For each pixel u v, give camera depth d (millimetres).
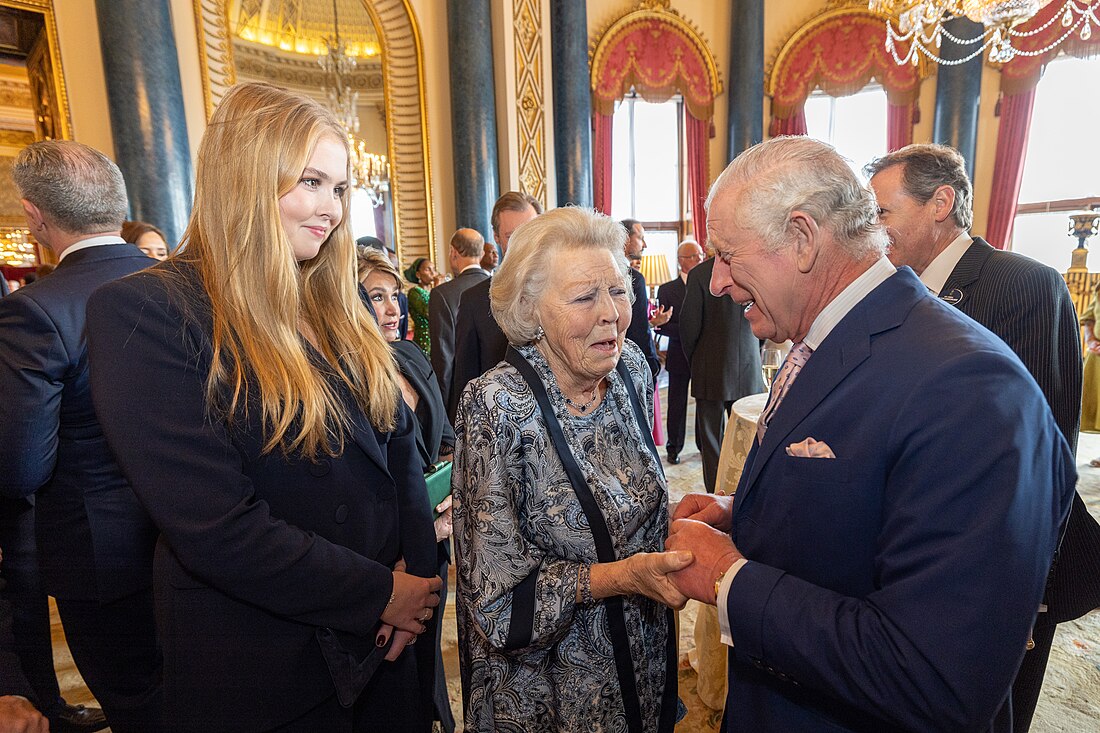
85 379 1327
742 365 3322
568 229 941
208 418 750
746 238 757
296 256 849
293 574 769
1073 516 1222
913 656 568
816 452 696
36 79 3770
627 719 995
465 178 5453
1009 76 6234
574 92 5879
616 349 948
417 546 1046
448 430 1836
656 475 1064
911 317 702
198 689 800
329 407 856
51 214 1366
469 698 1028
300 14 5156
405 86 5582
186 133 3969
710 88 7074
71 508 1358
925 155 1391
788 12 7035
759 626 678
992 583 555
